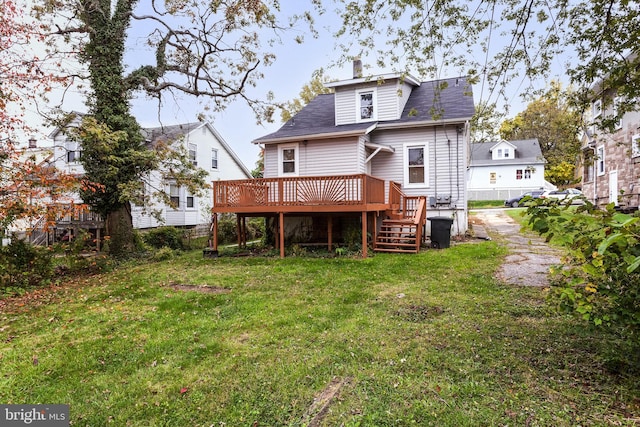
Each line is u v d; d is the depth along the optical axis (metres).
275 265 8.77
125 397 3.10
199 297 6.17
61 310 5.85
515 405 2.67
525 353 3.50
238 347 4.02
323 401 2.88
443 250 9.70
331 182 9.79
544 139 34.72
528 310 4.73
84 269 9.72
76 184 8.48
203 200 21.53
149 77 12.46
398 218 11.30
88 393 3.20
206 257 11.09
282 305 5.51
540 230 2.73
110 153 11.34
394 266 7.96
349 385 3.09
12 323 5.29
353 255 9.73
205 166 22.36
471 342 3.83
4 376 3.55
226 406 2.90
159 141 12.94
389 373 3.26
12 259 8.11
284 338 4.23
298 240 12.48
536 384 2.95
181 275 8.21
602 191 17.33
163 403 2.97
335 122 14.11
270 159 13.61
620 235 1.93
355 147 12.20
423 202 11.15
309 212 10.21
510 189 32.94
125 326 4.89
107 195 11.83
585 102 5.10
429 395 2.87
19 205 7.57
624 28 4.34
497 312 4.74
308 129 13.66
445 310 4.95
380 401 2.82
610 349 3.24
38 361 3.86
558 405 2.65
